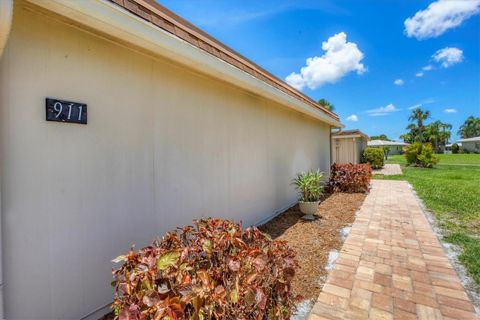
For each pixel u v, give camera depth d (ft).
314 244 12.12
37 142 5.79
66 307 6.26
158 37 7.13
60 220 6.18
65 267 6.26
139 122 8.11
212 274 4.75
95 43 6.90
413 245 11.93
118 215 7.48
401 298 7.87
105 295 7.10
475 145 137.90
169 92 9.20
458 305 7.52
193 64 8.91
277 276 5.30
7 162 5.36
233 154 12.84
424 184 29.86
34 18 5.75
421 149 59.93
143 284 4.24
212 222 7.02
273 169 17.04
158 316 3.59
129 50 7.80
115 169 7.41
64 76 6.26
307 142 23.47
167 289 4.19
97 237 6.95
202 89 10.76
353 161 50.31
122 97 7.61
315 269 9.71
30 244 5.66
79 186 6.56
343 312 7.26
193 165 10.28
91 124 6.81
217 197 11.65
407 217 16.56
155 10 7.25
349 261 10.36
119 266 7.41
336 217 16.72
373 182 32.60
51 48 6.03
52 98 6.02
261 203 15.51
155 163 8.66
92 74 6.84
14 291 5.42
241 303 4.39
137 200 8.04
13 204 5.42
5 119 5.33
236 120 13.09
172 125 9.32
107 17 5.83
